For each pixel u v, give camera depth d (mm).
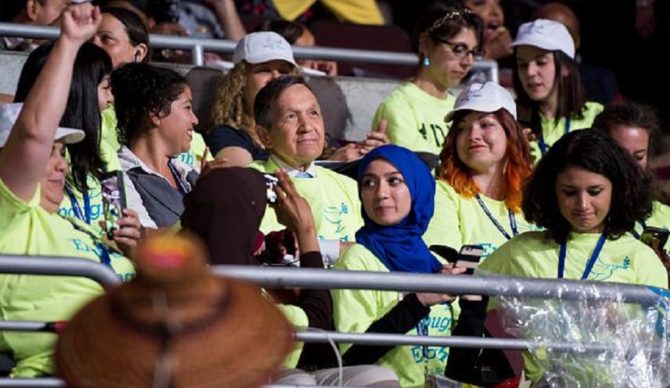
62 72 10422
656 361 10742
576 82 16719
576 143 12102
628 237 12328
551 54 16625
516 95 16891
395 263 11812
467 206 13789
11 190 10445
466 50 16312
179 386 6551
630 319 10719
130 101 13281
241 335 6641
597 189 12031
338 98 17188
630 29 22484
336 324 11227
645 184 12398
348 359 11094
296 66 15555
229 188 10555
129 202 12531
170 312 6559
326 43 20141
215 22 19875
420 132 16172
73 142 11125
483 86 14102
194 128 16000
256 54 15359
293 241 11492
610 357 10664
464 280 10172
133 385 6539
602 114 15195
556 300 10539
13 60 15914
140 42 15734
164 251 6508
